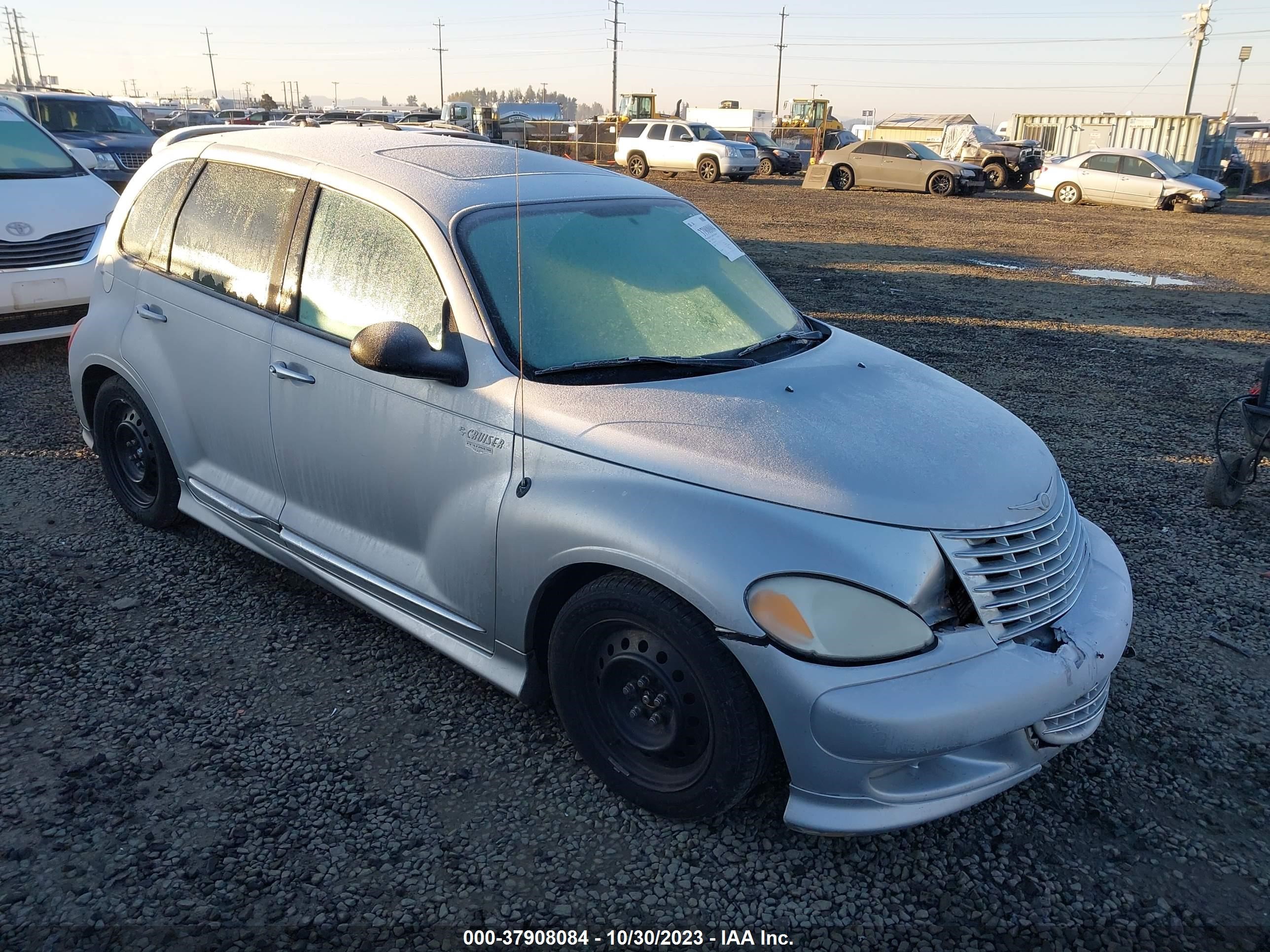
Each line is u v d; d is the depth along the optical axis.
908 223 19.95
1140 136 35.22
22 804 2.66
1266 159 39.72
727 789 2.50
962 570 2.46
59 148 7.66
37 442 5.40
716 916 2.42
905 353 8.52
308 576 3.57
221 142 3.95
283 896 2.41
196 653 3.46
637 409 2.74
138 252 4.11
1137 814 2.84
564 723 2.85
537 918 2.38
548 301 3.03
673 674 2.53
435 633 3.14
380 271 3.16
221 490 3.82
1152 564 4.52
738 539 2.40
